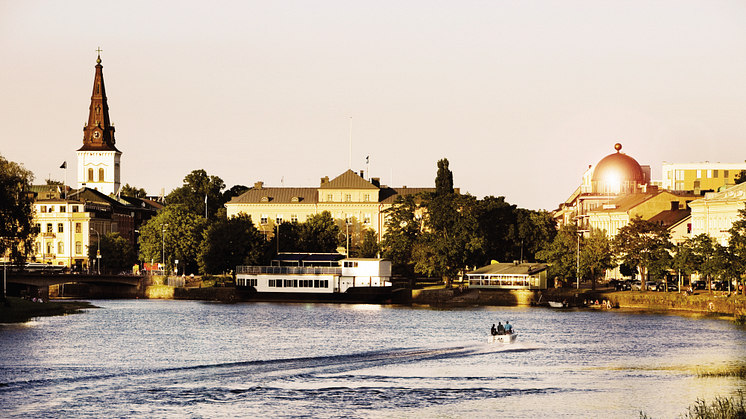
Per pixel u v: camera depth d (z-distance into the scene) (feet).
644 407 459.32
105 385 519.19
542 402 471.21
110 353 651.66
